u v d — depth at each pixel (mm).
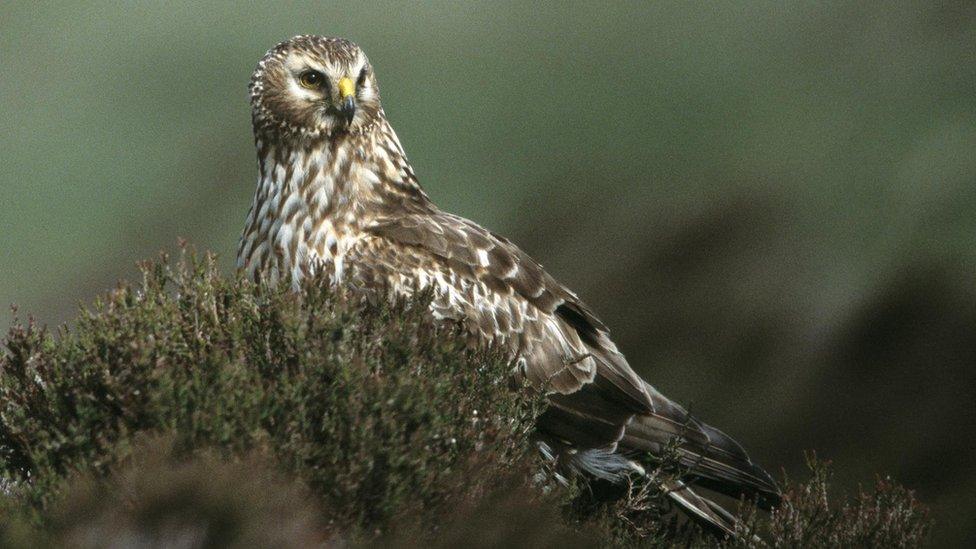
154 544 4961
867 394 14586
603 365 8117
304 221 7992
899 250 14734
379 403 5602
